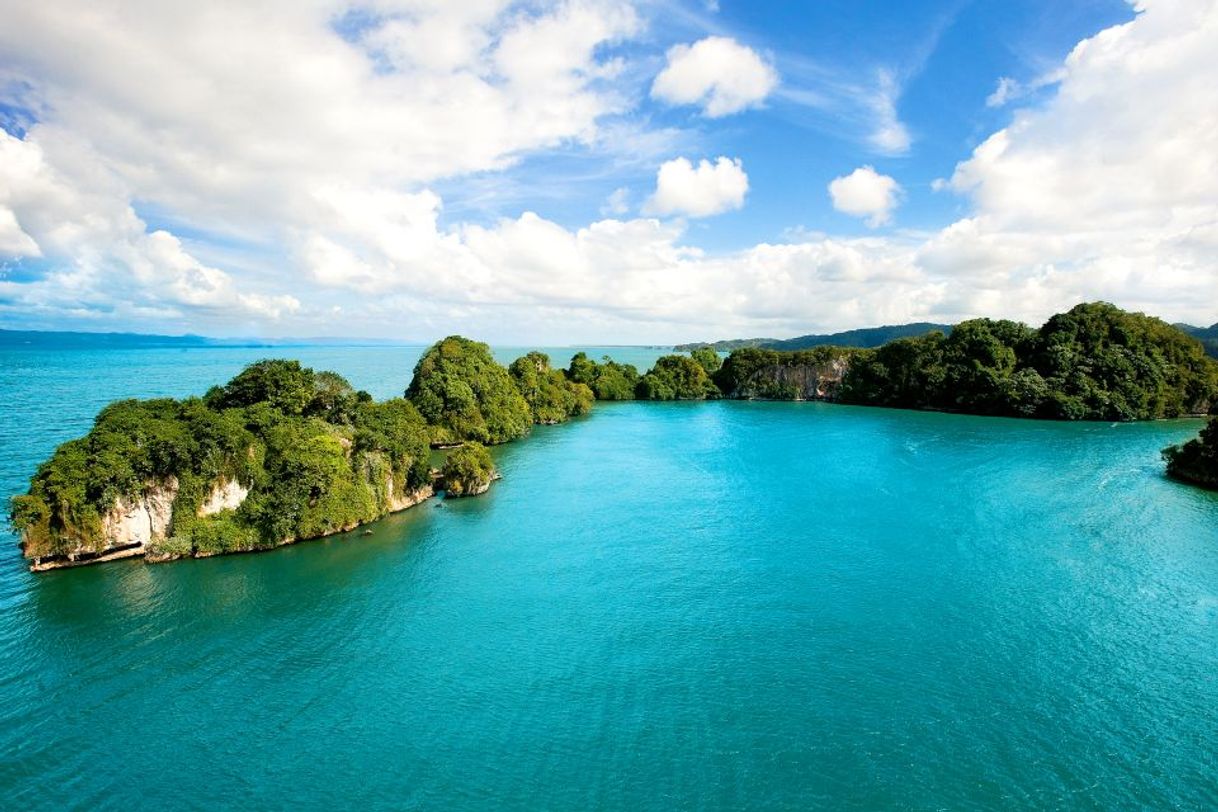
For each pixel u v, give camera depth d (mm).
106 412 71688
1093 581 62844
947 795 35812
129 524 68438
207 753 39469
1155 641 51688
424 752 39531
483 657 49875
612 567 67125
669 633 53312
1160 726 41469
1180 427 156500
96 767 38250
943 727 41500
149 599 59375
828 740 40281
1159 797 35688
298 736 41000
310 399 88125
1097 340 180625
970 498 91312
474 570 66438
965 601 58719
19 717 42594
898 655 49812
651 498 93375
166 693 45344
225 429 71312
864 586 62062
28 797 35906
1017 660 49062
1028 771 37594
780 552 70938
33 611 56906
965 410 188500
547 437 150000
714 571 65875
